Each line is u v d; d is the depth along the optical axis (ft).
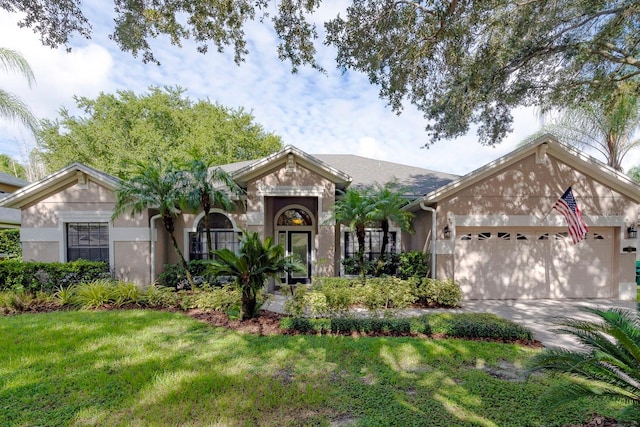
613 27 27.30
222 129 97.25
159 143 88.02
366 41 25.52
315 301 24.52
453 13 23.58
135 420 12.27
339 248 42.11
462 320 22.70
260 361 17.56
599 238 35.65
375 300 25.30
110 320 25.02
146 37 24.32
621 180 34.19
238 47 25.76
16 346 19.42
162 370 16.34
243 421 12.18
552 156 35.14
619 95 34.14
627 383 10.94
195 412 12.74
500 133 38.01
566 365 11.69
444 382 15.20
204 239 43.01
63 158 88.48
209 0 22.31
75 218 36.81
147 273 37.01
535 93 33.55
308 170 37.55
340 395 14.01
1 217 48.85
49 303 30.04
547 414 11.23
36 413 12.73
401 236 44.37
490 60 28.27
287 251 44.55
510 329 21.11
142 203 31.55
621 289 34.86
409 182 47.70
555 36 28.02
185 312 27.78
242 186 39.42
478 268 35.27
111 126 91.97
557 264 35.58
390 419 12.25
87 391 14.30
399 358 17.94
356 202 34.17
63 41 23.86
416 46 26.50
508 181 35.09
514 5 26.04
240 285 24.29
